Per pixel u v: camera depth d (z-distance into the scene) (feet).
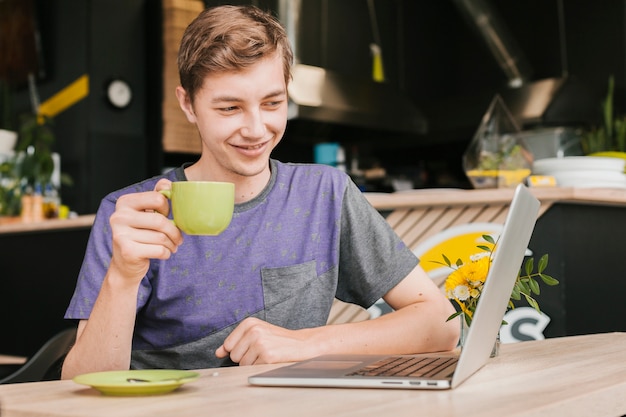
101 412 2.74
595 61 18.11
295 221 5.39
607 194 8.04
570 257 8.13
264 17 4.69
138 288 4.60
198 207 3.69
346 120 17.80
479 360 3.61
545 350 4.48
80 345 4.36
